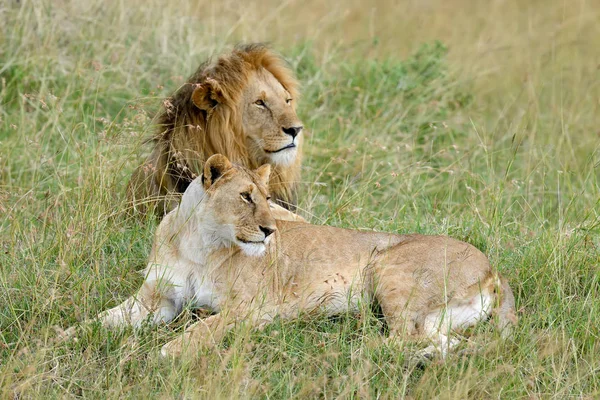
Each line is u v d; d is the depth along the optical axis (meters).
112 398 7.48
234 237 8.70
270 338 8.41
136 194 11.03
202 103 10.68
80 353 8.12
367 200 12.19
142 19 15.85
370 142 13.01
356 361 8.16
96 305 8.94
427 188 13.21
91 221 9.62
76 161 11.99
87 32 15.21
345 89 15.65
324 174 13.36
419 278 8.93
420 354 8.28
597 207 11.52
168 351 8.21
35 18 14.85
